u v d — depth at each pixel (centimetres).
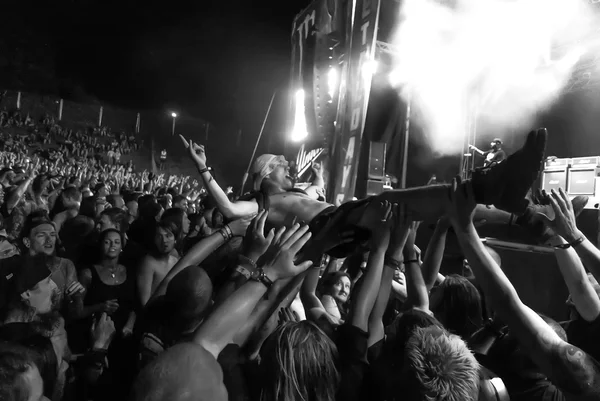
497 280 174
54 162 3706
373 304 228
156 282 392
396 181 1235
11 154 3086
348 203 283
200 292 210
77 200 713
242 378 187
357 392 183
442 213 232
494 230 389
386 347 183
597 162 802
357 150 1024
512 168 201
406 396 154
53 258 389
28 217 412
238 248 310
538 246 510
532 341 167
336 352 174
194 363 135
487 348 250
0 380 165
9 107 4688
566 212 230
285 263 160
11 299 279
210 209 800
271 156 376
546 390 227
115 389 276
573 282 229
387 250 241
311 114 1365
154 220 491
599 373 159
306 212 333
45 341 249
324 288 367
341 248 307
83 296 418
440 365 149
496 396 187
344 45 1245
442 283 263
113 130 5194
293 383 160
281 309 249
